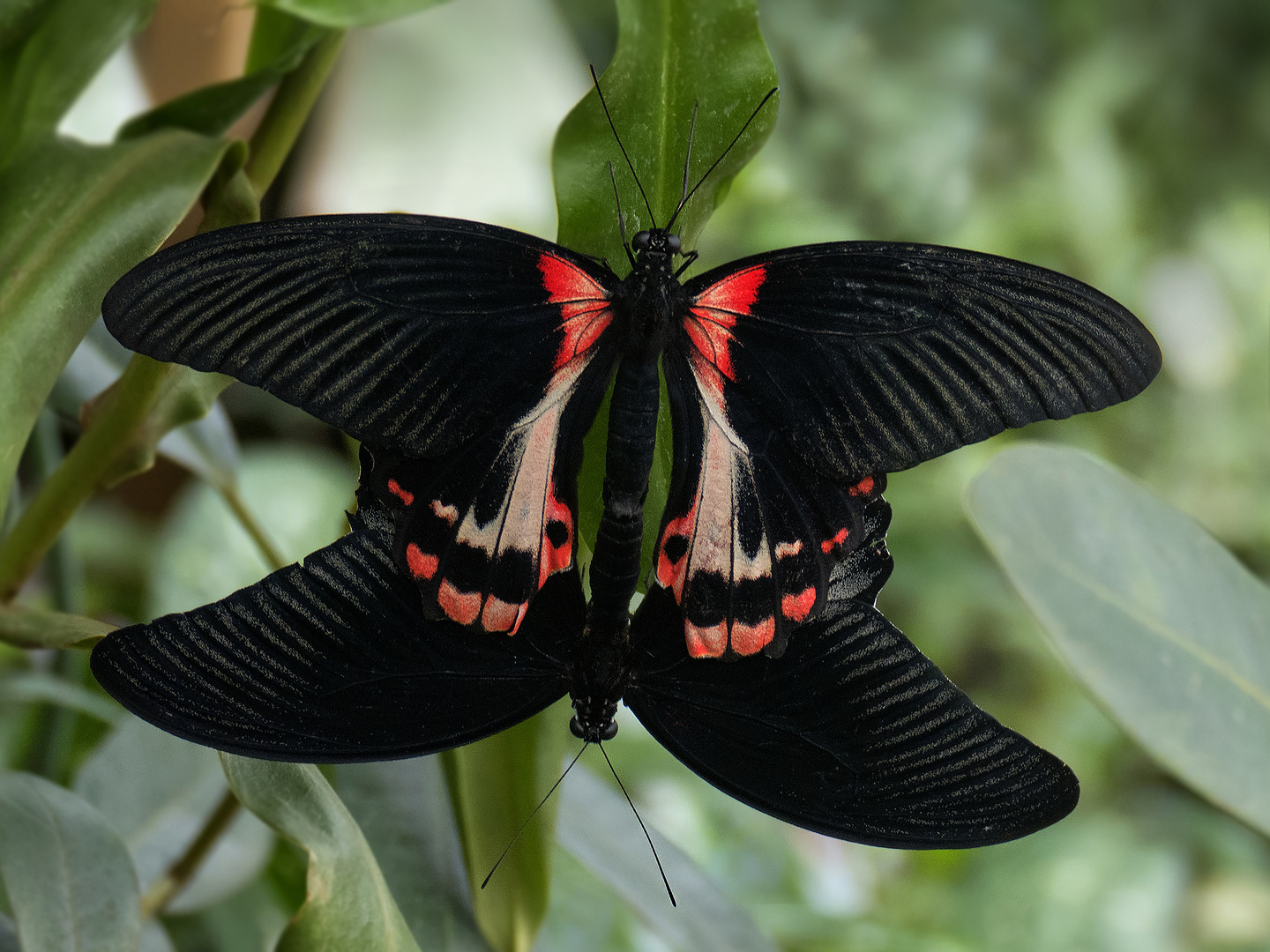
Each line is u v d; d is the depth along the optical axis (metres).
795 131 1.63
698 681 0.54
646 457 0.54
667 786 1.00
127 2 0.56
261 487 0.90
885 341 0.54
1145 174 1.74
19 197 0.55
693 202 0.55
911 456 0.54
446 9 1.14
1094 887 1.16
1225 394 1.63
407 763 0.59
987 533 0.56
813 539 0.55
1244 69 1.75
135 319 0.51
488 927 0.57
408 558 0.54
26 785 0.55
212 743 0.51
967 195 1.65
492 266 0.54
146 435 0.57
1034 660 1.47
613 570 0.54
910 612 1.44
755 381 0.55
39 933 0.54
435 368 0.54
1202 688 0.56
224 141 0.56
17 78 0.56
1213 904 1.27
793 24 1.66
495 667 0.54
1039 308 0.53
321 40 0.58
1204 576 0.56
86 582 0.92
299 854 0.64
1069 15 1.72
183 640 0.52
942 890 1.14
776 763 0.54
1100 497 0.56
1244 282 1.67
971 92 1.67
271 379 0.52
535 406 0.55
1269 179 1.75
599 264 0.55
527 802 0.56
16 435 0.53
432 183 1.12
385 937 0.53
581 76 1.22
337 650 0.53
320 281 0.52
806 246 0.55
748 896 0.95
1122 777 1.41
